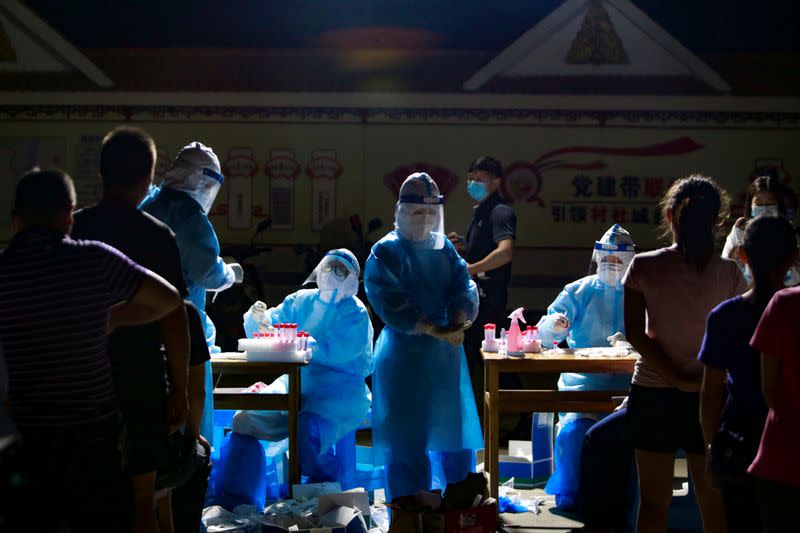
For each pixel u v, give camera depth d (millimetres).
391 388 4477
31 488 2518
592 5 10250
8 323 2555
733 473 2834
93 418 2580
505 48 10367
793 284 4469
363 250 10148
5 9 10211
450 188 10492
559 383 5301
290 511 4398
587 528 4234
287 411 4969
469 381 4688
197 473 3562
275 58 10469
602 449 4195
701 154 10359
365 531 4195
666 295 3402
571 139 10406
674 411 3410
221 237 10539
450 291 4590
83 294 2582
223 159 10477
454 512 3879
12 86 10305
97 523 2609
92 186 10352
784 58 10281
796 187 10312
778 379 2613
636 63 10289
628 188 10422
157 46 10477
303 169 10500
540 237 10508
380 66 10461
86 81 10344
